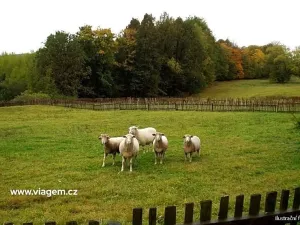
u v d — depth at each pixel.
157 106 52.53
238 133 28.14
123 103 54.12
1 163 19.12
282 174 15.69
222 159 19.17
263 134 26.94
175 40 94.12
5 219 11.20
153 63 89.50
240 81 115.69
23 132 30.86
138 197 13.23
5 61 110.88
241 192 13.35
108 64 85.25
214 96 89.12
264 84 105.00
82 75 80.19
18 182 15.50
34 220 10.97
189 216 7.08
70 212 11.88
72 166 18.27
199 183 14.75
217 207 11.68
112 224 6.69
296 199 7.87
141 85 88.81
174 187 14.30
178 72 91.19
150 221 7.12
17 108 53.94
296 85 99.25
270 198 7.63
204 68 99.44
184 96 93.44
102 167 18.12
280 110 45.50
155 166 18.08
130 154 17.16
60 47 77.88
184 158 19.95
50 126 34.38
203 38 100.50
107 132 30.28
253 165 17.55
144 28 90.62
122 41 88.06
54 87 73.75
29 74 84.12
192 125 33.84
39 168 17.89
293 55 104.62
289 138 24.83
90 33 83.56
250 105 47.19
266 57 121.88
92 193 13.73
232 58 118.06
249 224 7.43
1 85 95.62
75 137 27.77
